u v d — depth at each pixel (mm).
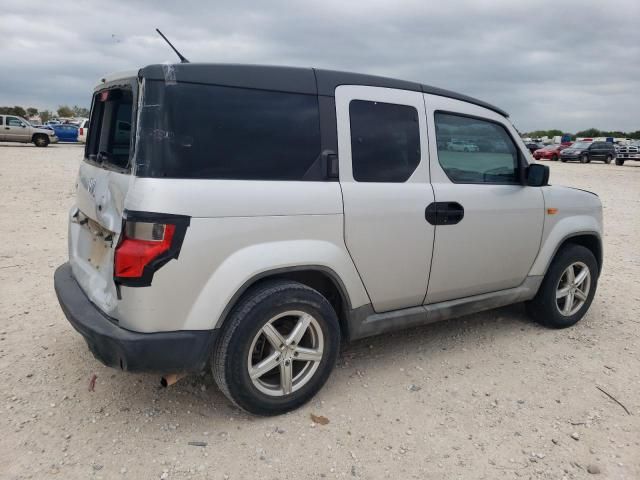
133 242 2539
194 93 2723
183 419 3014
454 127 3736
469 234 3738
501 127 4035
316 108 3104
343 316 3336
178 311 2635
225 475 2570
